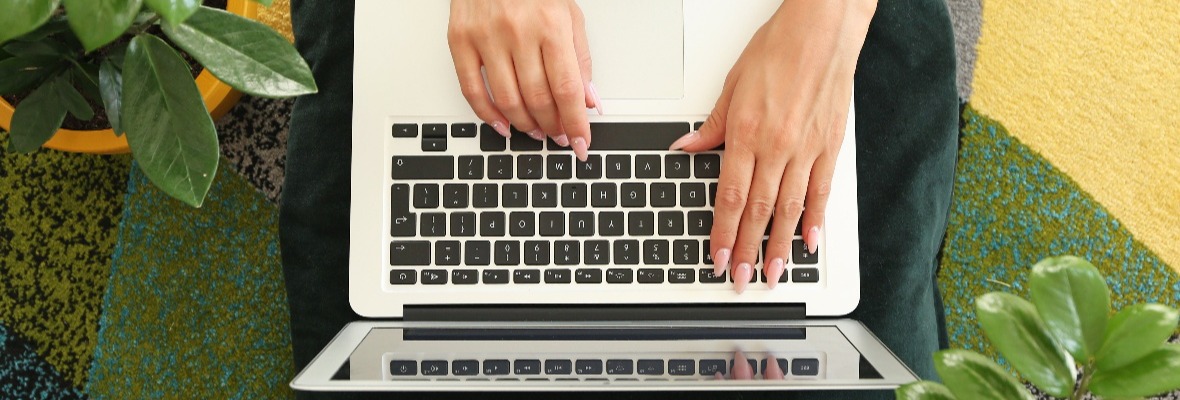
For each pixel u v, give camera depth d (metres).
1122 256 0.95
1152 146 0.95
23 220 0.91
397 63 0.62
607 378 0.53
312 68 0.66
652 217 0.62
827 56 0.58
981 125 0.96
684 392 0.63
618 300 0.62
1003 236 0.96
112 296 0.91
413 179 0.62
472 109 0.61
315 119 0.65
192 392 0.91
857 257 0.62
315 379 0.50
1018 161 0.96
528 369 0.54
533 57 0.56
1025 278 0.95
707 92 0.62
